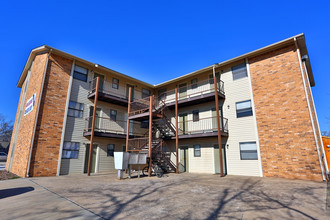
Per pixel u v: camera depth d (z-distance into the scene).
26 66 16.02
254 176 11.69
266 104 12.09
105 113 15.50
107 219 4.19
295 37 11.12
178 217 4.34
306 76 12.34
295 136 10.72
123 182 9.27
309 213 4.59
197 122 15.41
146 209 4.89
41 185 8.30
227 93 14.08
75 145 13.31
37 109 11.80
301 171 10.27
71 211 4.70
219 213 4.61
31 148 11.28
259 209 4.92
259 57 12.92
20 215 4.46
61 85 13.13
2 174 12.45
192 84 15.28
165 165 14.59
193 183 8.96
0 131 41.56
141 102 16.56
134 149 14.55
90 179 10.29
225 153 13.40
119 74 16.33
